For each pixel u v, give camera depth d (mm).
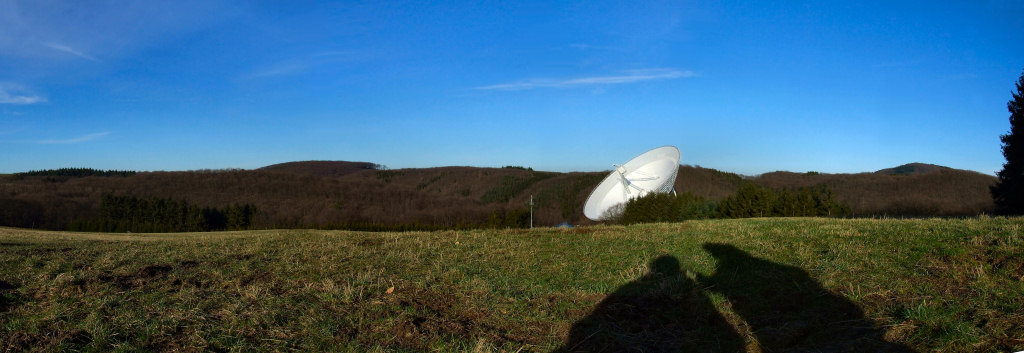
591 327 4875
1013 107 26406
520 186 116562
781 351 4289
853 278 5824
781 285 5875
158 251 9172
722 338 4617
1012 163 26172
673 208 40469
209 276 6719
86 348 4094
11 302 5266
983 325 4258
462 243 9812
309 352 4148
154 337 4359
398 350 4203
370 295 5816
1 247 9555
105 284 6078
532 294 5914
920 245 6855
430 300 5668
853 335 4449
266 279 6539
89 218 73188
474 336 4590
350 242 10094
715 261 7305
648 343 4523
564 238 10250
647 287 6102
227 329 4582
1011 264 5590
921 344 4098
